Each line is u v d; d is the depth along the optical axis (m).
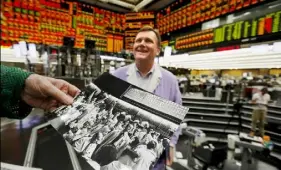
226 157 2.15
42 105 0.64
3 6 4.07
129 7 4.93
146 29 1.38
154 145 0.45
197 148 2.41
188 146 2.54
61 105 0.63
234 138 1.99
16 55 3.39
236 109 2.38
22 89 0.59
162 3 4.05
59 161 2.07
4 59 3.60
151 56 1.33
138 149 0.45
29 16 4.42
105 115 0.55
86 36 5.04
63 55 3.33
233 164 2.06
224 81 4.22
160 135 0.47
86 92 0.64
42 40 4.61
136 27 4.69
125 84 0.62
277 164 1.09
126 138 0.47
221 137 3.01
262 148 1.21
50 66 3.33
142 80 1.36
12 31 4.20
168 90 1.33
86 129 0.52
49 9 4.68
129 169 0.42
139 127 0.49
